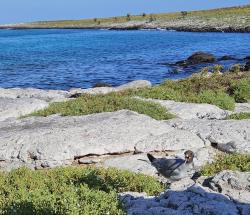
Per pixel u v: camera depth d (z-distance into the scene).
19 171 15.32
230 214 10.88
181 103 26.91
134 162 18.11
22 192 12.52
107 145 18.69
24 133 19.94
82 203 11.24
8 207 11.31
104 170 15.53
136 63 75.19
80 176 14.70
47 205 11.15
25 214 10.84
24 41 146.50
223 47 100.25
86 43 127.75
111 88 40.03
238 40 116.25
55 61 81.06
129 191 14.17
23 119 23.94
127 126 20.22
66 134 19.34
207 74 40.81
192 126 21.30
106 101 26.17
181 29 172.12
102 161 18.50
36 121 22.91
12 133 20.36
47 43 133.12
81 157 18.36
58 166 17.45
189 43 114.38
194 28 165.62
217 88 33.69
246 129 20.69
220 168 15.76
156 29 189.50
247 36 128.00
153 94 29.67
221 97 29.52
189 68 67.50
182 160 14.50
